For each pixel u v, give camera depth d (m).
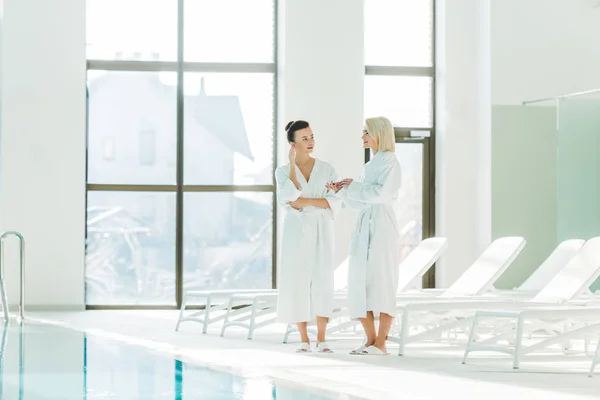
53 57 10.28
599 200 10.05
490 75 10.31
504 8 10.35
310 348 6.28
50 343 6.75
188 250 10.89
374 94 10.99
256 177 10.98
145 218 10.84
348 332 8.17
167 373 5.01
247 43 10.97
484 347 5.68
